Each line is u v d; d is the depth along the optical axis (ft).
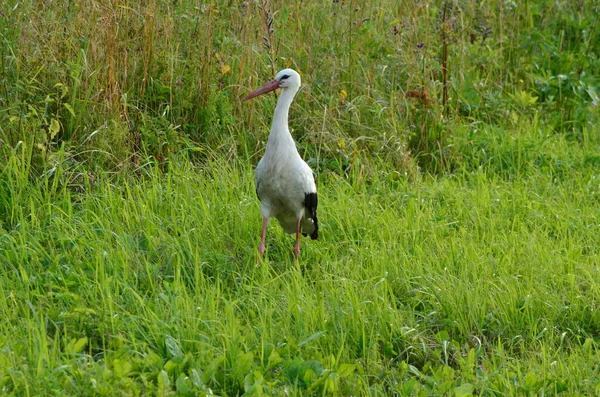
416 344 28.76
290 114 44.32
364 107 45.57
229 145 41.81
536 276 33.06
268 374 25.40
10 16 39.47
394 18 49.96
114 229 34.55
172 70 41.65
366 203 39.22
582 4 61.00
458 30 54.54
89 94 39.09
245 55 43.37
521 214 40.06
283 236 37.65
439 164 46.14
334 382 25.18
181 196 37.17
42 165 37.04
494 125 51.08
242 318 29.01
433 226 37.37
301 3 47.29
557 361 27.91
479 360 28.86
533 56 57.62
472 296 30.86
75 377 23.73
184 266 32.22
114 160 38.81
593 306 31.42
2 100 37.83
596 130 51.67
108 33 39.55
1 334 25.40
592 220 39.68
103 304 27.99
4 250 31.53
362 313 29.43
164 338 26.53
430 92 48.70
